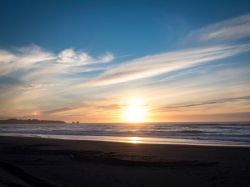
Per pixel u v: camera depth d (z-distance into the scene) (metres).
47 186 10.53
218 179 11.75
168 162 15.76
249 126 86.50
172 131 62.78
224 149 22.67
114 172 13.29
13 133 63.28
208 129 70.50
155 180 11.67
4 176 11.88
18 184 10.30
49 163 15.84
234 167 14.44
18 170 13.26
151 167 14.55
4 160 16.78
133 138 41.12
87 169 14.02
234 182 11.21
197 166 14.79
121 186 10.70
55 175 12.54
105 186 10.66
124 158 17.61
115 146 25.84
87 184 10.92
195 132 56.72
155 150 22.36
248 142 32.31
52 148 24.23
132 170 13.78
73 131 71.81
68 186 10.58
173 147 24.56
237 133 50.97
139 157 18.08
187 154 19.73
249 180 11.52
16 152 20.70
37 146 26.16
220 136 43.81
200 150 22.16
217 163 15.68
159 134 51.91
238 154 19.59
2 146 25.86
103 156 18.39
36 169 13.95
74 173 13.02
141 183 11.16
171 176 12.39
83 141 31.86
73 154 19.58
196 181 11.45
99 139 39.12
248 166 14.72
